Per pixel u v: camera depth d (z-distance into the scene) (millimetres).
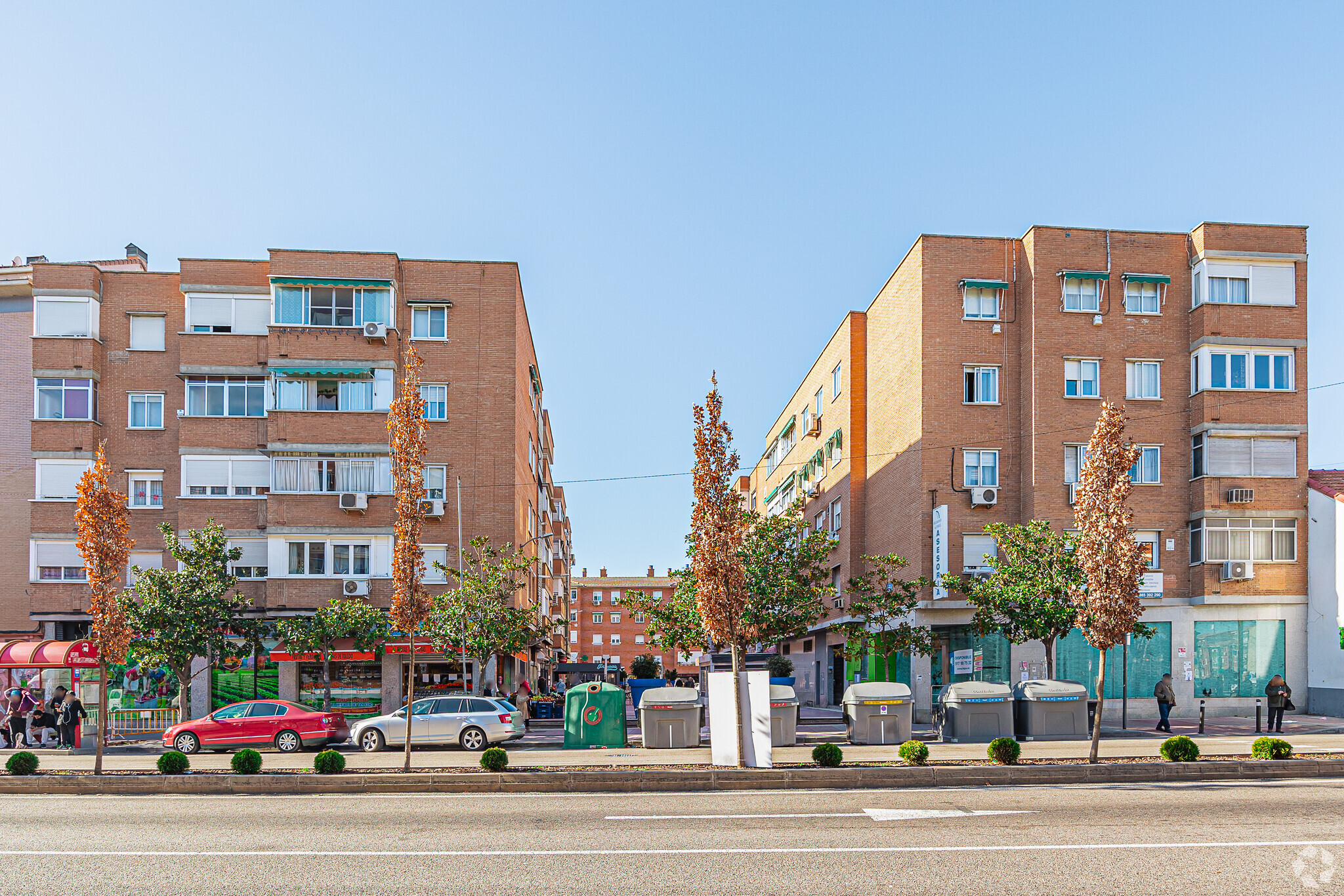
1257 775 16203
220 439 35562
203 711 34031
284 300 35594
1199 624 32750
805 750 22719
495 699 26234
